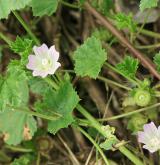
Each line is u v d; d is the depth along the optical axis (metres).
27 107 0.28
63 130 0.31
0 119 0.29
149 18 0.31
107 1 0.29
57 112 0.25
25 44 0.26
